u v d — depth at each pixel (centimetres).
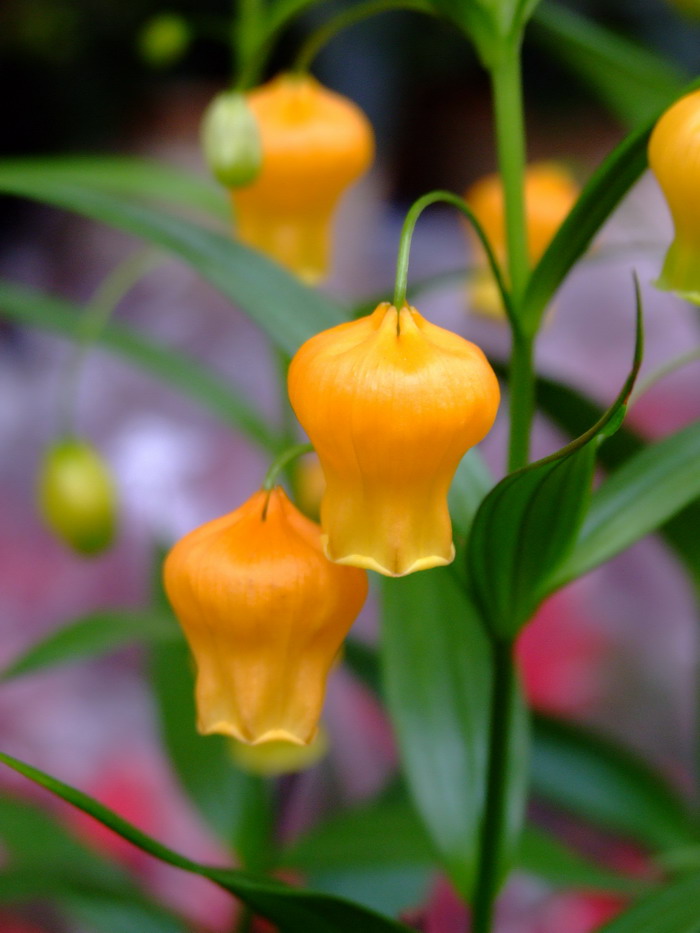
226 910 49
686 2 38
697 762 46
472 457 31
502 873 34
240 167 35
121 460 87
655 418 90
